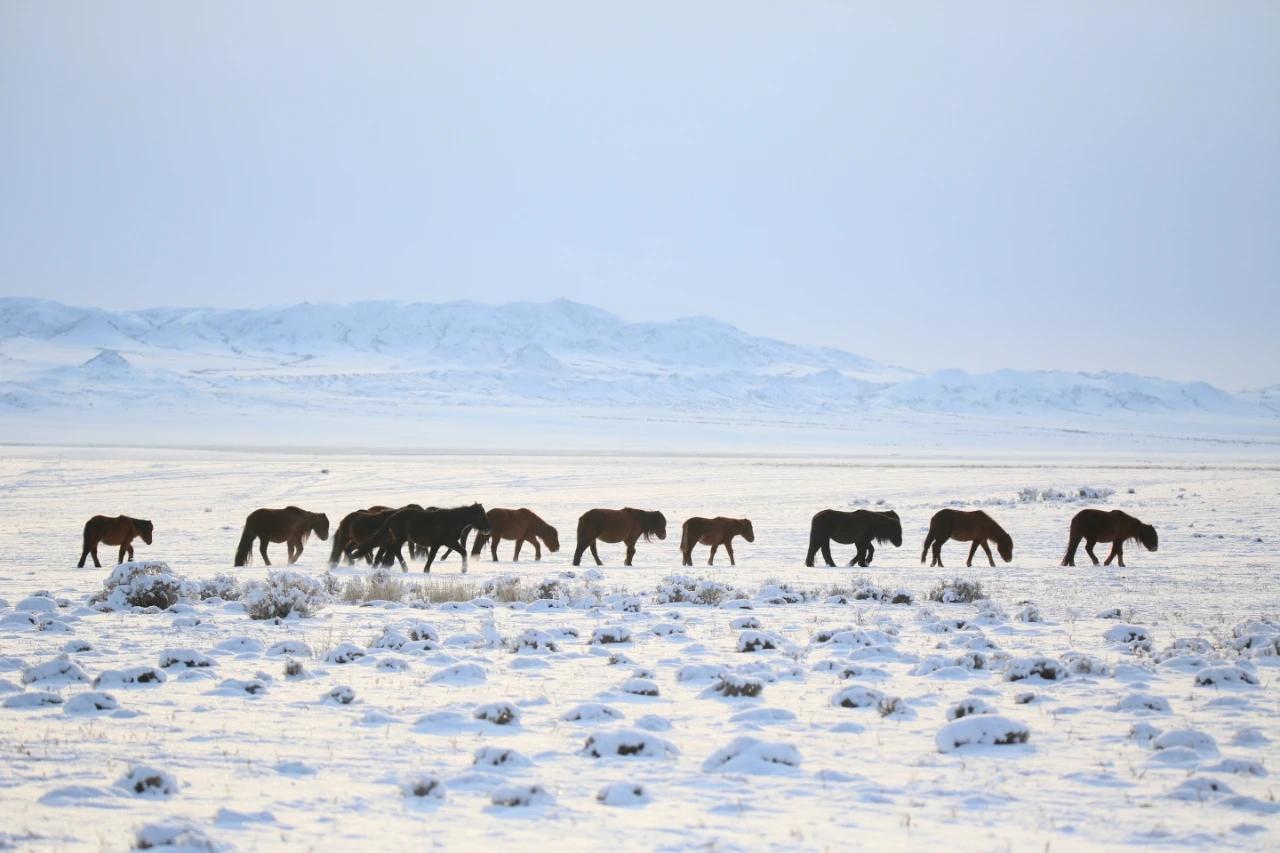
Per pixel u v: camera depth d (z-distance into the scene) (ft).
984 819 98.48
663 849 89.25
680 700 151.12
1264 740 128.16
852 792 106.32
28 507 652.07
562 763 117.19
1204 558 395.96
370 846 89.35
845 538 387.34
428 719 135.44
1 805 99.86
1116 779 111.45
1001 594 298.15
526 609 260.62
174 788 104.88
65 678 162.40
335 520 578.25
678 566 396.78
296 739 127.24
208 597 278.26
